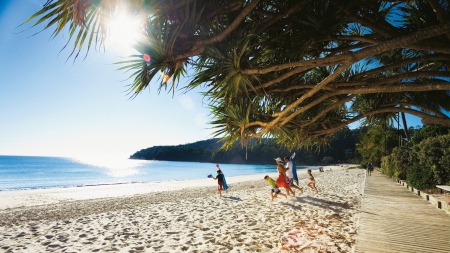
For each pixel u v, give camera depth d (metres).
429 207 7.79
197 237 5.87
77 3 1.64
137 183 33.41
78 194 20.98
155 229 6.84
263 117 2.97
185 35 2.17
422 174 11.16
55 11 1.63
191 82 2.49
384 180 18.27
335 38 2.56
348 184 16.69
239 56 2.27
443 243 4.45
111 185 30.00
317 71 3.50
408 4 2.72
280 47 2.81
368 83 2.60
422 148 11.59
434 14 2.39
